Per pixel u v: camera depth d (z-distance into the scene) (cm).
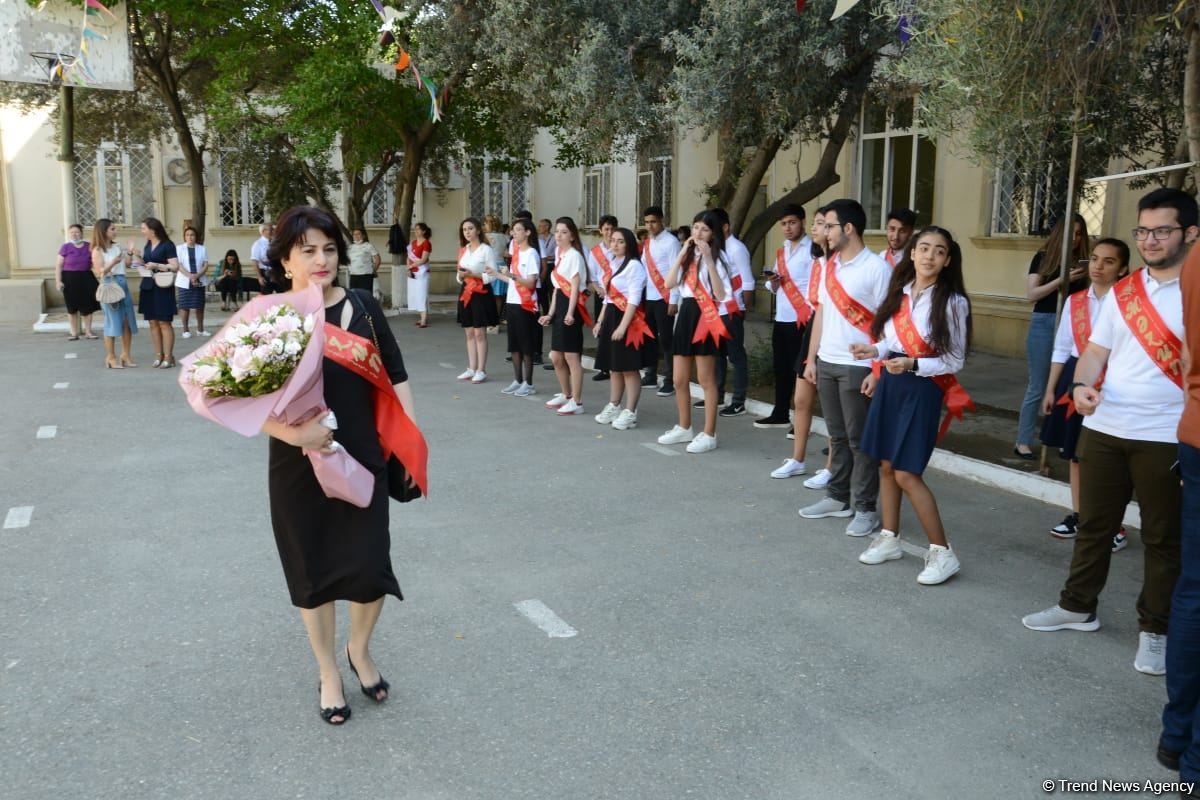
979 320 1256
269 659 392
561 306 886
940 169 1297
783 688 370
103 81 1447
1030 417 709
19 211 2000
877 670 386
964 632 422
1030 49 512
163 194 2119
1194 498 308
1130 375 378
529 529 558
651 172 1983
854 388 541
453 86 1395
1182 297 307
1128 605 454
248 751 324
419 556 512
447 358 1262
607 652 400
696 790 304
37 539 536
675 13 909
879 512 601
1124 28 533
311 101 1405
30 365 1175
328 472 304
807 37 829
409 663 389
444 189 2275
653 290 970
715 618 435
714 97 819
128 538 538
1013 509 608
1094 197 786
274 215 2061
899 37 839
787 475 672
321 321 300
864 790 305
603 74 896
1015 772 316
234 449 746
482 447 759
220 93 1520
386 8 1038
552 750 326
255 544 529
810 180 1031
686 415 768
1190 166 531
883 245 1399
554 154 2331
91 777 308
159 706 354
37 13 1397
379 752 324
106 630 419
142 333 1512
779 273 815
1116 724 346
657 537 546
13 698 358
